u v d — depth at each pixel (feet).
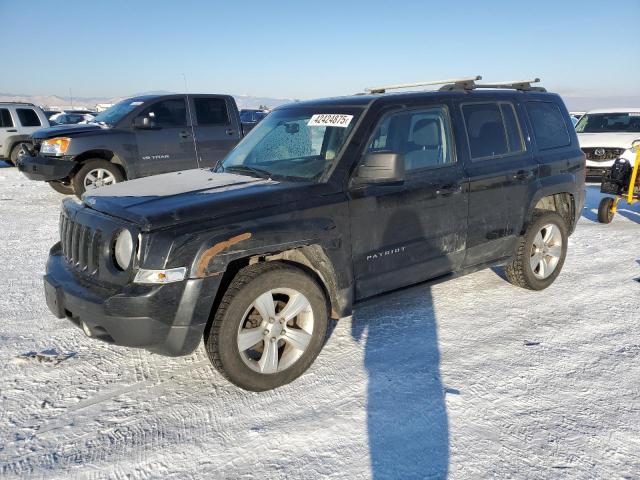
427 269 13.64
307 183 11.60
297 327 11.46
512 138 15.62
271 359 10.80
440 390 10.80
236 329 10.25
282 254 11.62
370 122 12.46
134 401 10.59
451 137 14.02
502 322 14.25
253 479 8.29
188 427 9.70
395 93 13.83
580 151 17.84
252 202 10.60
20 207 32.40
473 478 8.22
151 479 8.34
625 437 9.18
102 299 9.78
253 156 13.84
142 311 9.48
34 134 31.81
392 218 12.51
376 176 11.32
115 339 9.88
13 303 16.01
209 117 35.09
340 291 11.78
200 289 9.74
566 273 18.57
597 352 12.42
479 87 17.56
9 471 8.52
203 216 10.06
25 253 21.90
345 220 11.63
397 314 14.84
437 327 13.96
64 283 10.78
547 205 17.79
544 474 8.29
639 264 19.60
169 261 9.55
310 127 13.26
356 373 11.57
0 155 54.29
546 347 12.71
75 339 13.46
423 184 13.07
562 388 10.82
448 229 13.80
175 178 13.14
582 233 25.16
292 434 9.42
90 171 31.27
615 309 15.08
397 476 8.29
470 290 16.81
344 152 12.00
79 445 9.19
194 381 11.38
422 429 9.50
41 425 9.77
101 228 10.30
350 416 9.94
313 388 10.98
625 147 38.91
